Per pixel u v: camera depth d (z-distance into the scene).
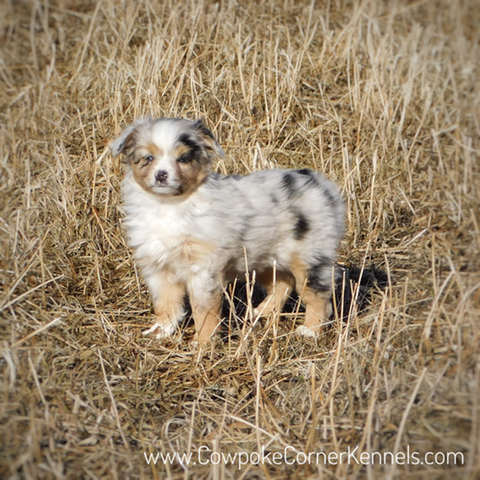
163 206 5.52
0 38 10.52
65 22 10.61
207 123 7.97
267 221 5.70
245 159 7.59
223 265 5.66
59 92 8.64
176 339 5.87
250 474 4.23
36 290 6.00
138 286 6.42
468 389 4.37
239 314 6.37
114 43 9.35
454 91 9.23
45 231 6.74
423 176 7.97
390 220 7.46
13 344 4.96
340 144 8.10
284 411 4.91
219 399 5.20
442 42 10.73
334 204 5.98
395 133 8.34
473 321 4.66
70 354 5.31
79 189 7.26
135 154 5.46
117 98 7.95
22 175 7.48
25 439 4.14
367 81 8.57
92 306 6.24
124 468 4.21
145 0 9.89
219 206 5.52
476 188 7.62
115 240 7.00
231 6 9.66
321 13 10.22
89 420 4.57
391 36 10.01
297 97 8.48
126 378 5.22
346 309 6.44
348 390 4.77
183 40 9.03
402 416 4.37
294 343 5.84
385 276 6.78
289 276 6.34
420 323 5.26
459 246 6.73
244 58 8.73
